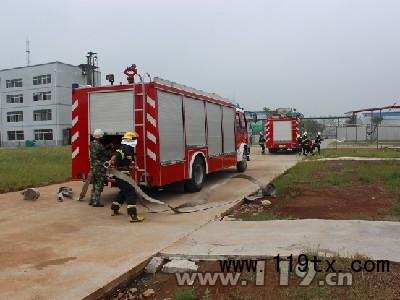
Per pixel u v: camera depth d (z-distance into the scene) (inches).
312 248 203.0
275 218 287.6
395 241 214.8
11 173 576.7
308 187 437.4
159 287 175.5
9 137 2516.0
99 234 249.8
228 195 392.8
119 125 349.4
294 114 1162.0
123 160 293.9
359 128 2215.8
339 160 770.2
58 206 348.5
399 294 152.5
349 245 207.6
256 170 641.6
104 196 402.9
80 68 2460.6
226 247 211.2
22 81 2438.5
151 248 216.1
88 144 364.8
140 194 306.7
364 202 346.3
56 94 2337.6
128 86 344.2
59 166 694.5
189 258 200.4
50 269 186.1
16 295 156.6
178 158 378.9
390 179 466.3
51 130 2374.5
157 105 340.8
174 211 314.2
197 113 427.8
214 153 478.0
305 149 998.4
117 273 179.2
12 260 200.4
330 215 298.0
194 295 159.8
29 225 277.1
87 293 158.1
